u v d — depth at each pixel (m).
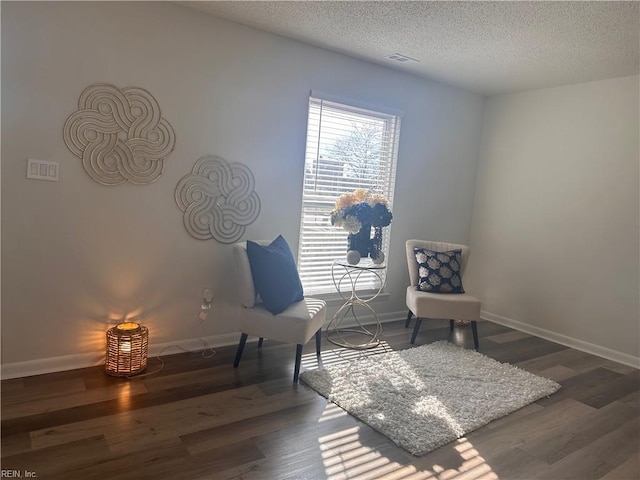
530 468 2.10
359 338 3.75
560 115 4.12
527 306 4.39
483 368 3.21
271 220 3.48
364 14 2.83
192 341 3.24
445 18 2.79
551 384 3.03
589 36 2.92
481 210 4.84
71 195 2.67
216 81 3.09
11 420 2.19
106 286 2.86
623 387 3.12
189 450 2.04
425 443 2.20
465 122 4.66
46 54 2.50
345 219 3.41
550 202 4.20
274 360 3.15
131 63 2.76
